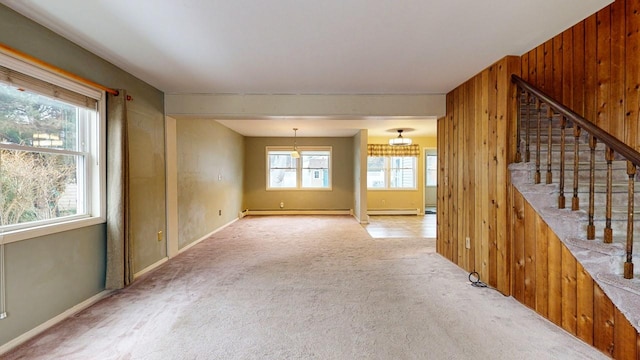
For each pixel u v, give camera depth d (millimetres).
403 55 2807
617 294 1687
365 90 3961
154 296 2803
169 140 4070
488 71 3102
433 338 2086
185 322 2309
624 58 2125
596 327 1952
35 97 2225
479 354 1899
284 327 2238
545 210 2258
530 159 2736
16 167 2105
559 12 2072
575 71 2475
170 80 3502
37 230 2156
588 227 1941
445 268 3658
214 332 2164
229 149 7039
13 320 2002
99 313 2455
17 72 2014
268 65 3051
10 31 1985
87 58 2641
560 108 2148
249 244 4961
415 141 9023
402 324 2281
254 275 3404
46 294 2242
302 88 3859
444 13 2074
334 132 7902
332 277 3336
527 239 2580
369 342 2039
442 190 4227
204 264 3828
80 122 2648
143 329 2201
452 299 2738
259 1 1910
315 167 8891
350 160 8789
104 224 2840
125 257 2918
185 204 4699
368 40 2494
